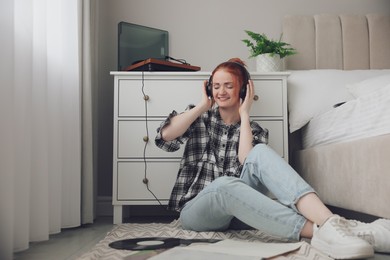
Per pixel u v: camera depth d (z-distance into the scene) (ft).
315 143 5.61
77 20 5.14
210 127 4.83
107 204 6.91
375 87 5.26
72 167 5.00
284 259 2.81
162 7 7.29
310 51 7.02
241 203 3.44
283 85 5.72
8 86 3.28
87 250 3.68
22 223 3.56
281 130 5.67
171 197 4.63
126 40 6.95
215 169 4.57
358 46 7.00
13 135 3.42
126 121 5.65
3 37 3.26
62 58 4.86
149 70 5.71
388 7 7.34
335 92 5.94
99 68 6.94
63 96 4.90
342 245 2.81
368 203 3.84
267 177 3.59
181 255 2.90
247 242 3.44
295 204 3.35
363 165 3.95
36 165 4.00
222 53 7.29
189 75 5.68
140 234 4.23
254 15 7.35
